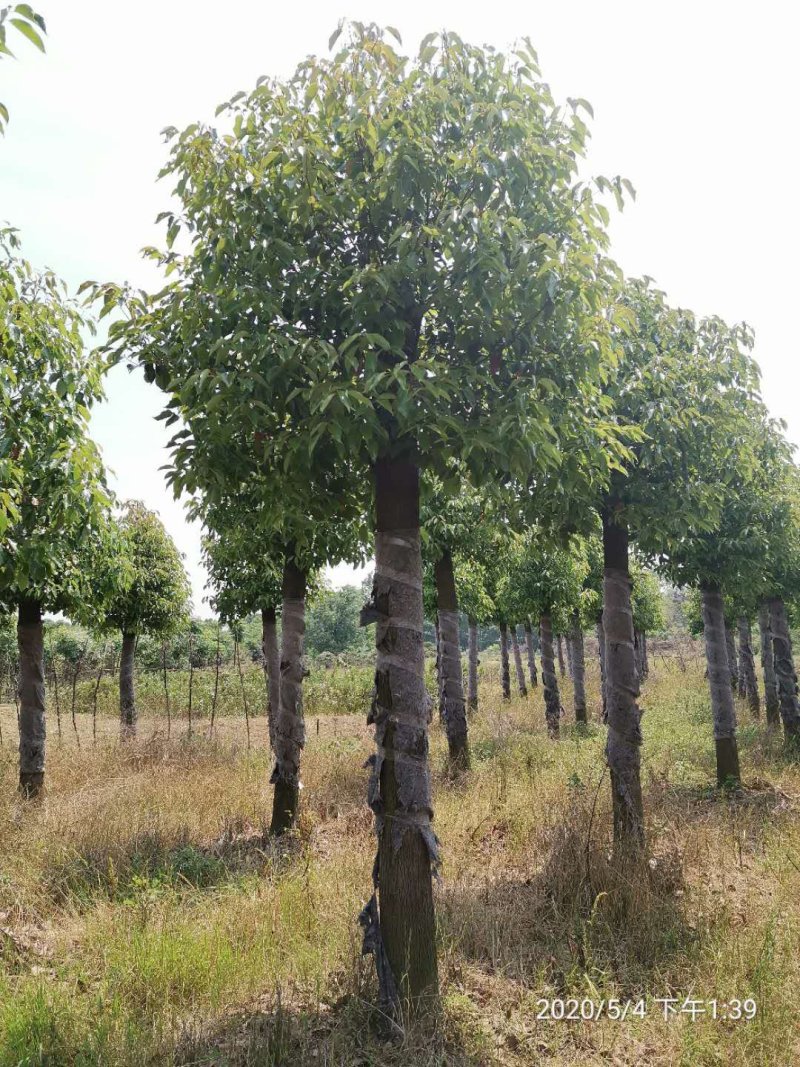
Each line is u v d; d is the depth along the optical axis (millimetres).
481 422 3705
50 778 10406
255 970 4277
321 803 8609
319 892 5312
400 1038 3551
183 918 4961
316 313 4031
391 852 3828
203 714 22453
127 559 9055
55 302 6629
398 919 3770
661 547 6938
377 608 4035
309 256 3930
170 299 4160
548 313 3793
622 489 6219
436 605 14344
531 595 14484
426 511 10039
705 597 9523
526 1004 3900
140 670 28500
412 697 3939
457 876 5711
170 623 14867
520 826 6766
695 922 4637
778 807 7883
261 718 21703
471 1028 3652
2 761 11297
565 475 4863
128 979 4133
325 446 4023
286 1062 3393
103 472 7062
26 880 5770
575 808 6316
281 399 3754
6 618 11570
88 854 6473
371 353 3400
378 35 3748
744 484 8320
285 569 7977
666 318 6789
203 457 4012
